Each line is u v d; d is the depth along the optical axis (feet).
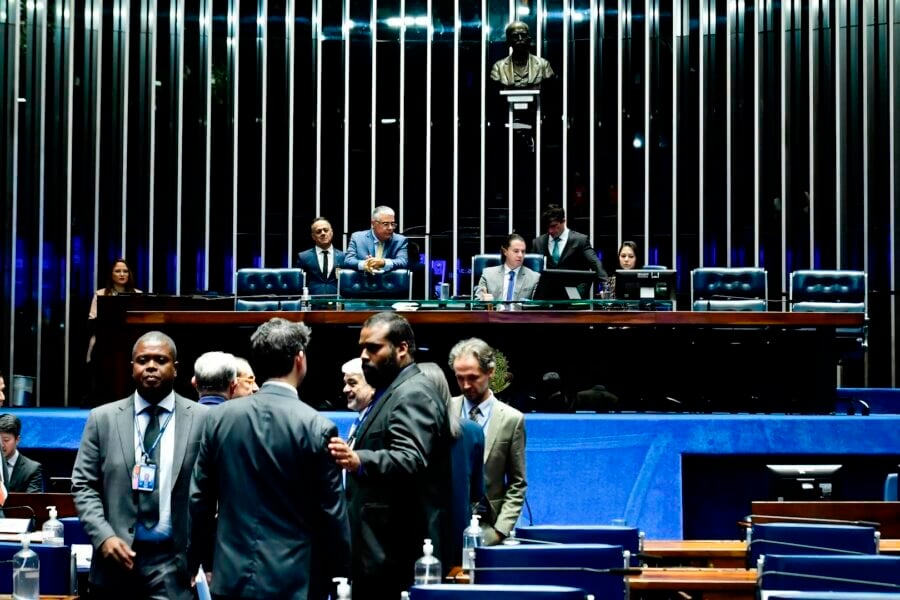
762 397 27.61
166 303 28.48
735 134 46.73
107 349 27.91
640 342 27.68
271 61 48.24
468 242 48.19
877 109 45.16
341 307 27.61
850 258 45.29
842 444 25.27
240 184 47.65
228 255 47.39
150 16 47.44
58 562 14.61
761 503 18.81
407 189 48.37
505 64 46.32
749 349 27.68
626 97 47.55
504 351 27.68
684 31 47.34
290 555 13.16
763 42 46.62
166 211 47.11
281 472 13.26
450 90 48.60
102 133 46.75
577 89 47.98
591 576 12.95
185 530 15.71
